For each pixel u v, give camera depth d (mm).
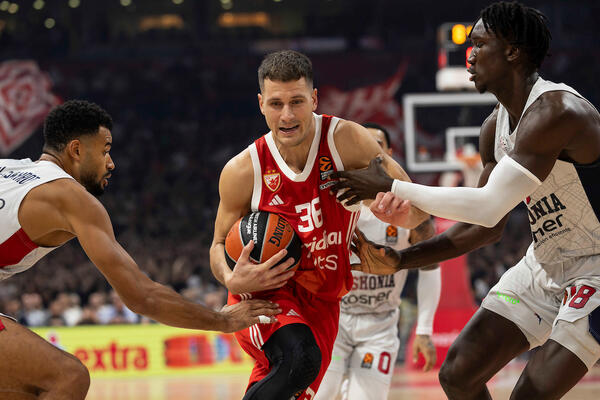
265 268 4629
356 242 5363
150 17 33500
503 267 21344
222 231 5156
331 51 31141
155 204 27828
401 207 4633
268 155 4961
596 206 4848
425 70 30203
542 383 4703
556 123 4500
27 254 4730
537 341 5172
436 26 33188
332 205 4941
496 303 5227
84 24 32750
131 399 11758
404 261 5328
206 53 32344
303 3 33750
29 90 28062
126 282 4484
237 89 32031
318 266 4984
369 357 6531
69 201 4535
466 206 4570
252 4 33719
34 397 4555
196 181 29391
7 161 4824
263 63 4750
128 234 25859
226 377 15703
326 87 28453
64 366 4488
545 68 30328
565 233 4949
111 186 28922
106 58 32500
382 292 6605
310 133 4902
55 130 4926
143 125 31047
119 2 32875
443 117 14141
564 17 31828
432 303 7094
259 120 31750
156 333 16609
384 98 27375
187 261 22234
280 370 4543
